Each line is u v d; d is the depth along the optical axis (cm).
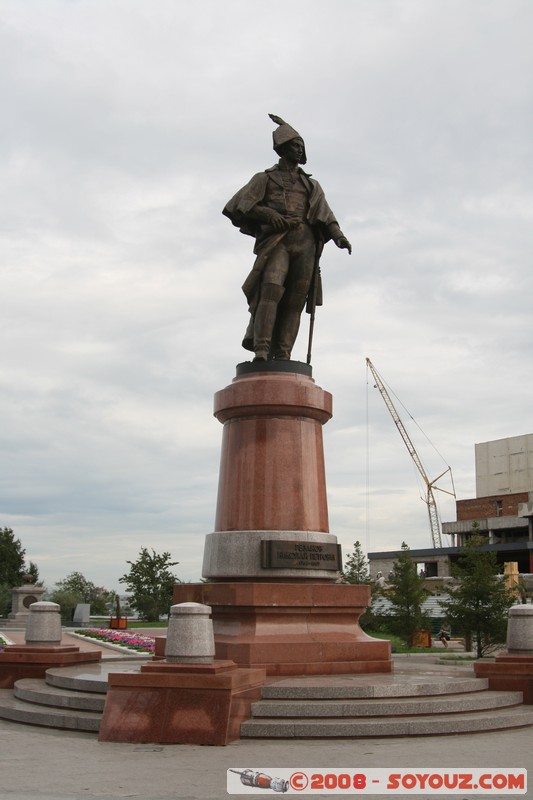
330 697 1169
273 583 1467
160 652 1570
